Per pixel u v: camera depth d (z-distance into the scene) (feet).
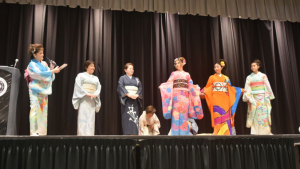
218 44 19.61
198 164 11.36
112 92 17.66
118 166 10.95
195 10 18.92
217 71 14.30
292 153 12.05
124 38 18.62
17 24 17.39
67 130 16.71
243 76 19.51
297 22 20.92
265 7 19.83
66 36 17.72
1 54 16.99
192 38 19.71
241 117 18.65
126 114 13.37
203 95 14.28
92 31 17.99
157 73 18.35
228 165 11.68
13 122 11.75
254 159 11.91
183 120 12.98
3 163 10.30
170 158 11.28
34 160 10.53
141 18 19.08
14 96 11.89
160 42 18.95
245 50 20.11
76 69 17.39
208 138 11.64
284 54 20.29
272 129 19.02
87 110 12.91
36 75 11.83
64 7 18.12
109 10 18.60
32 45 12.37
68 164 10.61
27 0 16.75
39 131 11.91
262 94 15.03
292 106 19.62
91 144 10.96
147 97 18.10
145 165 10.99
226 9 19.38
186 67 19.03
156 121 15.17
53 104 16.83
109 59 17.90
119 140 11.10
